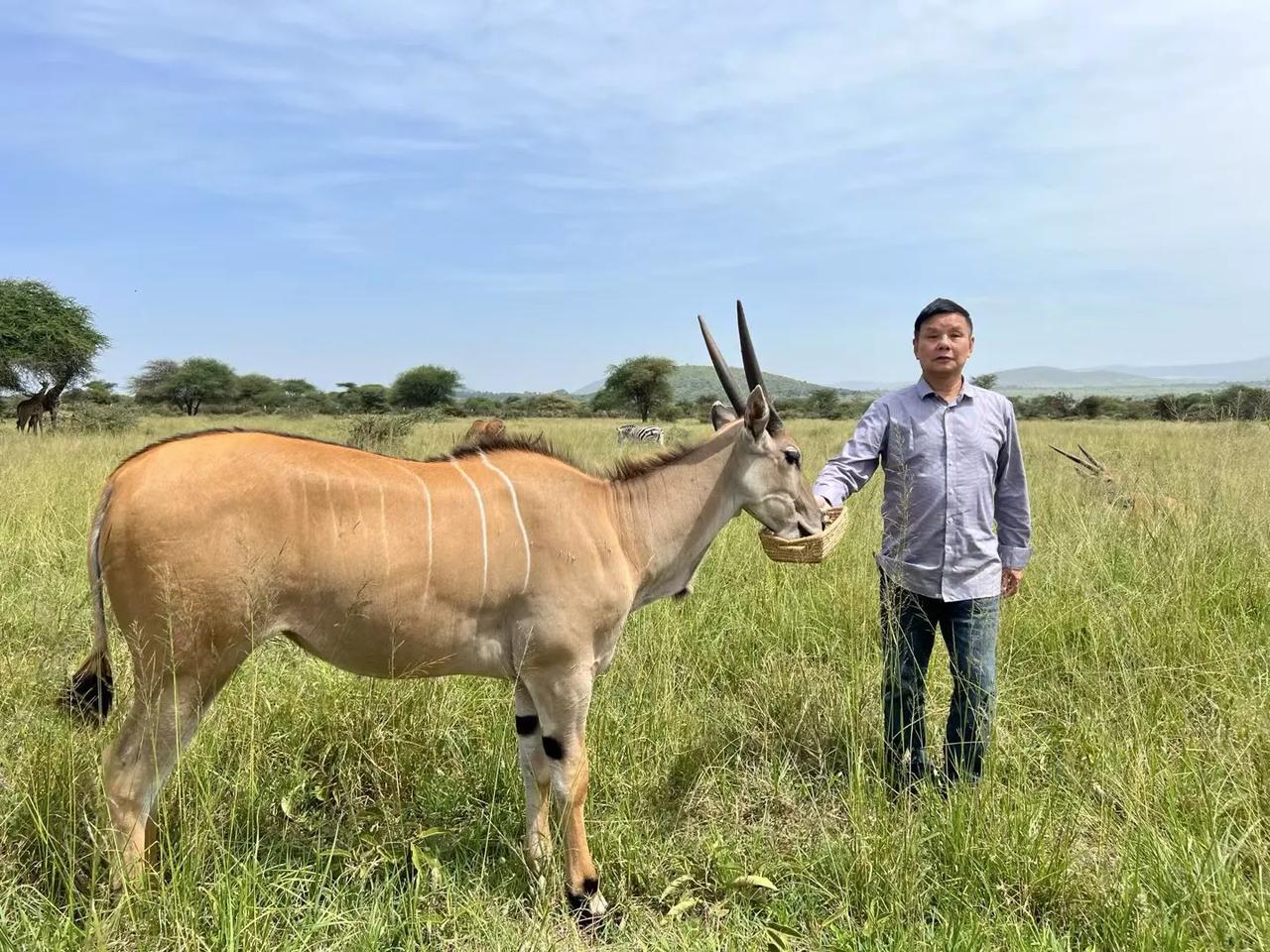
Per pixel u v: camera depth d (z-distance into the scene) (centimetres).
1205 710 487
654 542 416
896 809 391
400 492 341
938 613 441
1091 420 3556
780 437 448
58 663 492
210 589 313
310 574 327
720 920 350
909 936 318
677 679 529
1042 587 649
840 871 366
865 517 832
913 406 434
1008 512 448
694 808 431
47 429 2516
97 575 328
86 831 346
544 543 359
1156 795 381
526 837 388
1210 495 791
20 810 353
